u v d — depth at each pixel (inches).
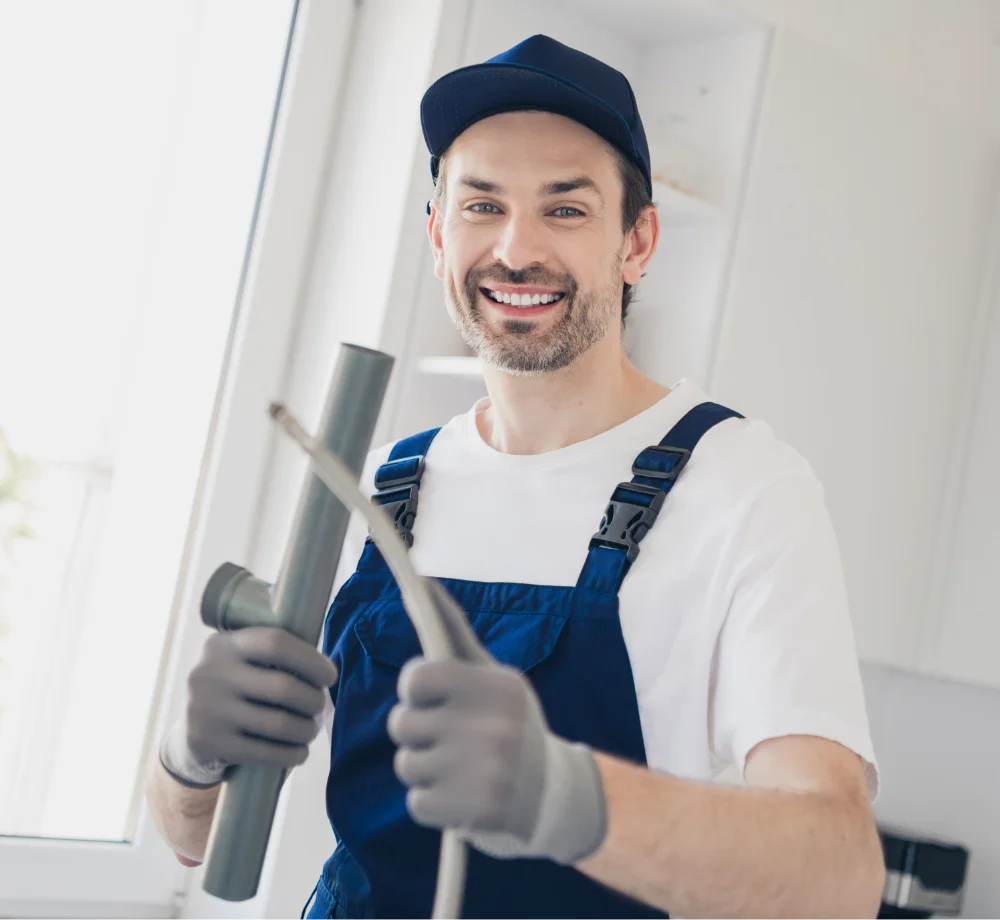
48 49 73.8
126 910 72.3
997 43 98.3
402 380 74.3
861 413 89.2
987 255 97.0
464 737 22.6
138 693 73.4
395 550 23.0
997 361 93.9
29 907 68.9
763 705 36.3
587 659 40.6
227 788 28.8
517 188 43.1
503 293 43.4
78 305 76.4
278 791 28.8
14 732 75.1
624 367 48.2
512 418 46.3
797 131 83.9
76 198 75.6
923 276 92.6
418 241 73.9
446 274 45.2
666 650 40.6
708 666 39.8
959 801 94.3
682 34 86.4
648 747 40.4
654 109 87.9
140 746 72.7
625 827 28.4
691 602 40.5
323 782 70.4
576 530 43.5
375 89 76.5
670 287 84.6
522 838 23.6
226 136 77.4
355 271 74.9
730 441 43.3
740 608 38.7
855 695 36.6
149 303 77.5
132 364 77.3
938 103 94.0
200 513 73.9
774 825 30.6
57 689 75.1
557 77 42.3
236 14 77.8
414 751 23.1
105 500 76.9
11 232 74.0
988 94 97.7
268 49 77.5
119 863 71.1
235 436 74.4
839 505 88.3
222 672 28.4
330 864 44.2
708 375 81.4
